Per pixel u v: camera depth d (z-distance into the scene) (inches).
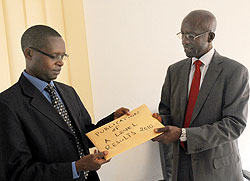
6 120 43.9
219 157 59.7
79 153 52.2
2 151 43.4
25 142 45.0
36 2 79.7
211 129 56.1
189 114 61.4
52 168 44.6
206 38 58.9
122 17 90.5
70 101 55.0
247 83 58.5
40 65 46.9
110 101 93.8
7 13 74.8
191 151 56.7
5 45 74.4
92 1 88.6
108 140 51.2
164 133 55.6
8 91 47.0
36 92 48.1
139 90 94.7
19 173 43.0
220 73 58.7
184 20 59.4
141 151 97.8
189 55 61.0
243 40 96.2
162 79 95.2
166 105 69.2
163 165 92.0
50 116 47.8
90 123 60.6
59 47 47.1
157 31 92.7
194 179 60.1
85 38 88.5
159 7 91.7
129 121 56.2
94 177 56.9
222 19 94.3
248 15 95.0
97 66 91.6
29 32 46.7
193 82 61.9
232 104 56.9
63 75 87.7
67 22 87.0
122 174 97.8
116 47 91.6
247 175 78.4
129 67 93.1
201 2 93.1
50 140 46.9
